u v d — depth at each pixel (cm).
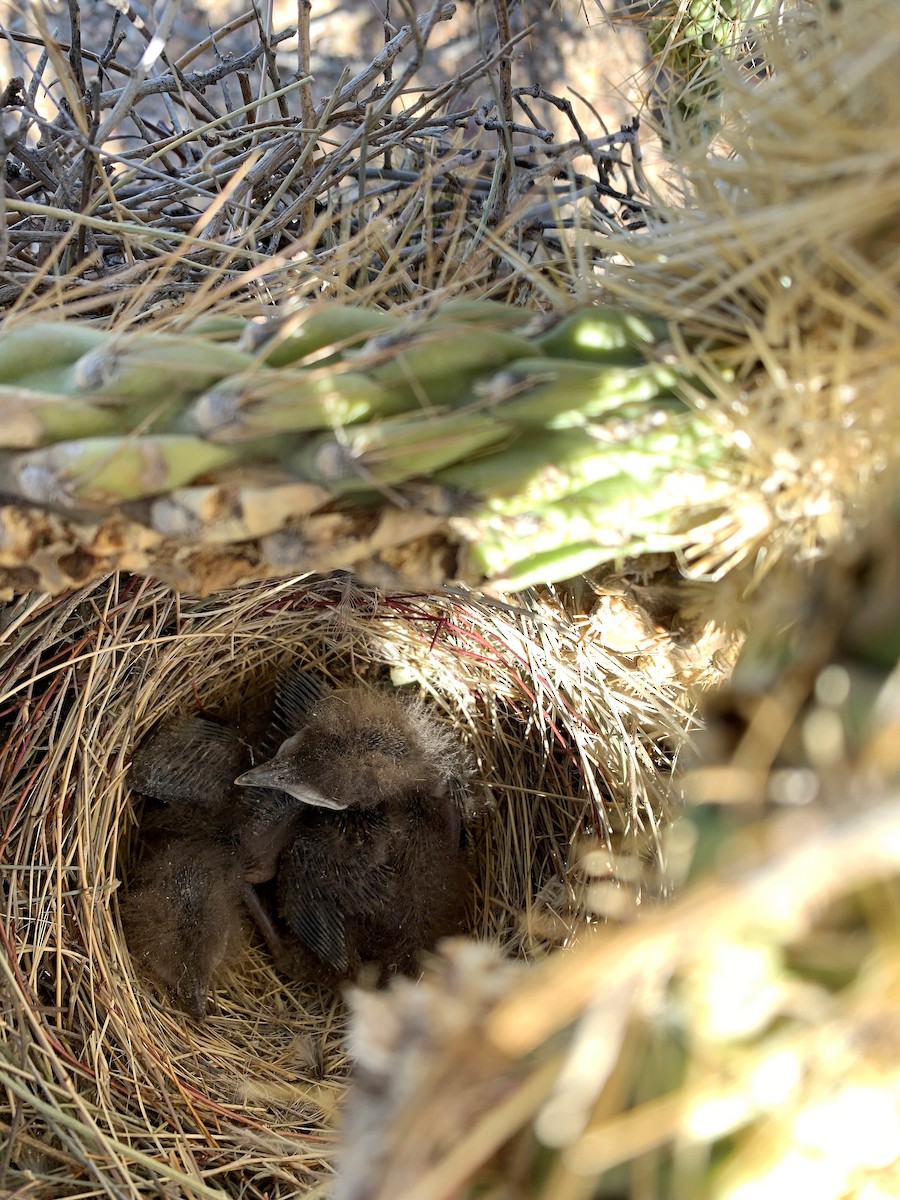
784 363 13
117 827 21
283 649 23
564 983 8
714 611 16
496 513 13
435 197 21
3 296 18
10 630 17
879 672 10
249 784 21
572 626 19
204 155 20
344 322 13
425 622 22
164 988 21
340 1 34
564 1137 9
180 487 12
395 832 23
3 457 13
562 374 13
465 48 32
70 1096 17
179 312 15
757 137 14
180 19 33
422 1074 9
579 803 21
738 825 10
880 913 9
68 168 19
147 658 20
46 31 15
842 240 12
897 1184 10
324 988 23
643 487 14
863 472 12
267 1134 19
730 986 9
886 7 13
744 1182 9
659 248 14
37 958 18
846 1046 9
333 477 12
